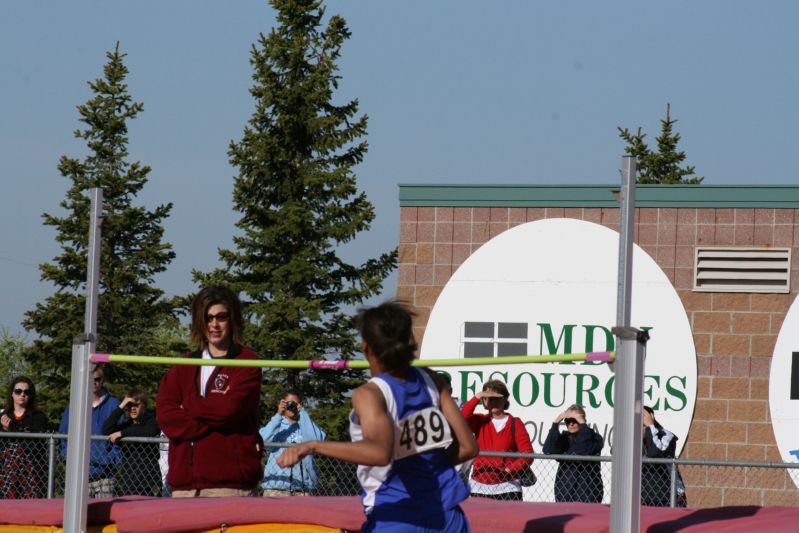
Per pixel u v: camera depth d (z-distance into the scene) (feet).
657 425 55.52
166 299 166.20
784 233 71.51
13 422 57.52
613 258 73.05
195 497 36.86
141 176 170.19
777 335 70.95
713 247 72.18
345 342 143.43
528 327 73.82
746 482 69.92
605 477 67.10
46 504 39.63
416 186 76.33
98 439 53.93
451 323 75.00
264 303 140.56
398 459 26.37
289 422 57.67
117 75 171.42
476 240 75.25
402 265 76.23
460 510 26.99
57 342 158.10
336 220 149.59
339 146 151.74
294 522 34.09
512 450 54.54
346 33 155.53
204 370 36.60
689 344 71.67
